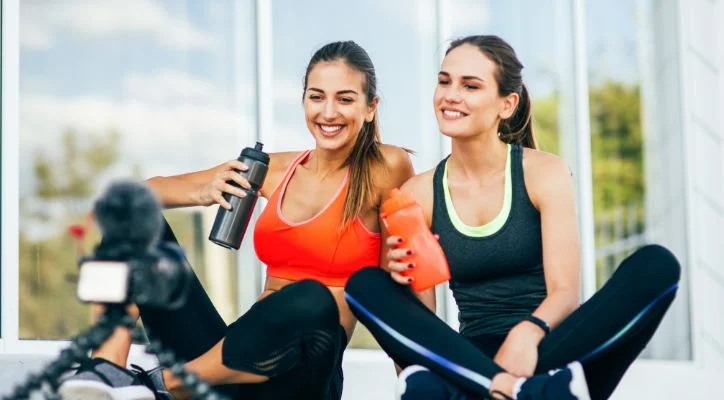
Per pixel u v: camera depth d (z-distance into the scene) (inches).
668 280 94.6
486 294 108.5
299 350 99.3
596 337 94.9
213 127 151.0
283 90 154.3
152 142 148.0
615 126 169.3
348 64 115.9
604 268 167.9
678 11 171.8
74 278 72.9
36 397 85.5
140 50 148.4
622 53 170.1
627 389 157.8
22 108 143.7
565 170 108.8
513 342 96.1
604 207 168.4
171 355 71.4
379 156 118.3
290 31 155.3
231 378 99.3
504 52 109.4
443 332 94.9
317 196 118.3
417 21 160.4
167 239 107.6
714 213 171.0
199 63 151.0
